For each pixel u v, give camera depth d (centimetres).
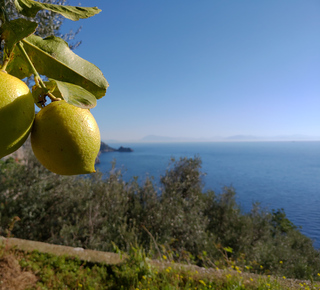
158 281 409
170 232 711
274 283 381
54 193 693
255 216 1090
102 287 399
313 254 1084
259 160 16000
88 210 710
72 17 70
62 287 390
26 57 73
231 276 407
